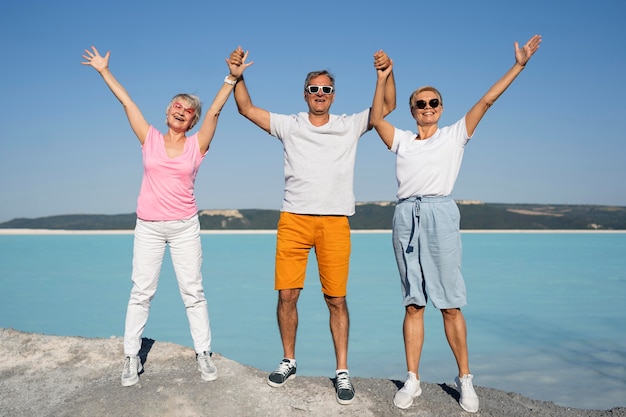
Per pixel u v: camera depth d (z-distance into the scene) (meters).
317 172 3.17
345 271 3.22
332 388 3.29
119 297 10.48
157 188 3.11
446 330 3.13
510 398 3.43
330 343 7.06
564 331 7.68
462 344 3.09
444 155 3.07
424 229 3.05
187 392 3.11
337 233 3.19
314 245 3.26
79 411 2.93
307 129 3.23
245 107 3.31
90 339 3.99
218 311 9.15
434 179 3.07
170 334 7.45
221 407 3.00
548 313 9.05
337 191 3.19
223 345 6.91
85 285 12.12
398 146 3.25
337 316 3.25
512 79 2.95
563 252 23.08
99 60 3.23
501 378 5.48
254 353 6.54
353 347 6.81
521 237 37.47
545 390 5.06
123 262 17.61
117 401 3.01
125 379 3.19
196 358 3.58
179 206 3.13
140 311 3.25
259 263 17.12
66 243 28.69
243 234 42.00
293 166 3.22
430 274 3.07
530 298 10.58
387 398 3.21
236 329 7.84
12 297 10.48
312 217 3.18
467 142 3.11
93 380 3.35
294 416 2.96
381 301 10.05
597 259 19.47
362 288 11.66
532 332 7.64
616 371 5.70
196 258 3.24
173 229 3.15
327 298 3.25
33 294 10.84
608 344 6.91
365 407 3.08
